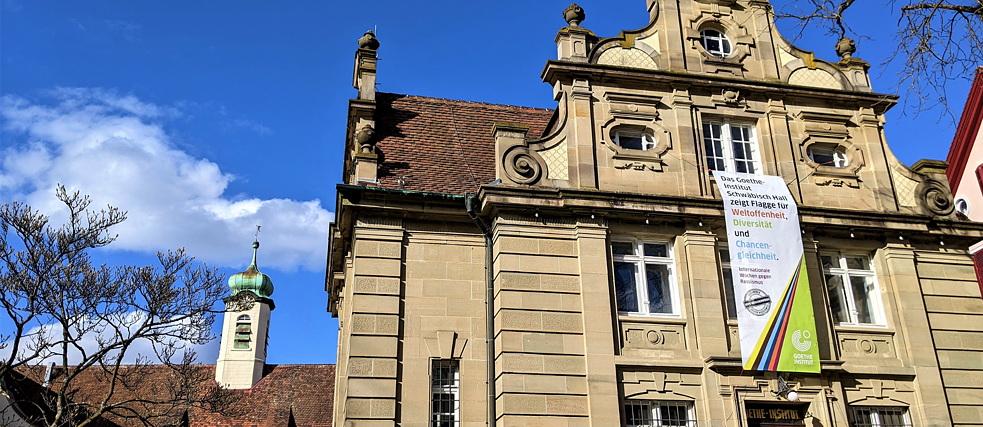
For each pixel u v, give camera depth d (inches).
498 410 576.7
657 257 653.9
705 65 743.7
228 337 1993.1
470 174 693.3
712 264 645.9
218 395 1021.2
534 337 591.2
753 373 611.5
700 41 764.6
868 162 733.9
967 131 873.5
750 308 626.2
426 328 604.4
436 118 761.6
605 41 729.6
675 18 758.5
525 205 625.9
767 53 764.0
